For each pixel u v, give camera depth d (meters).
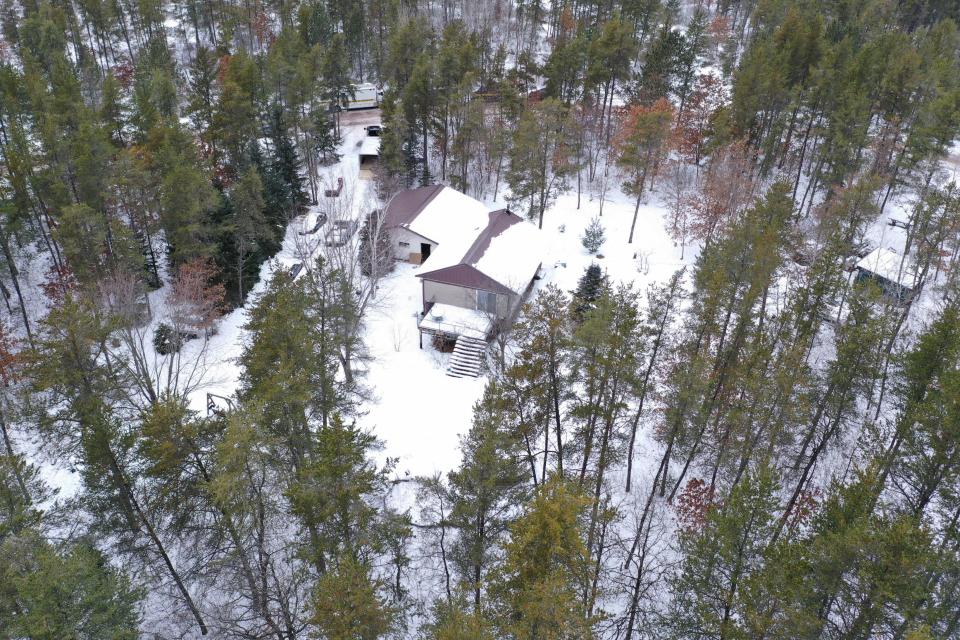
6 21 72.88
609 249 48.47
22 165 38.31
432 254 41.94
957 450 19.42
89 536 21.25
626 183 49.38
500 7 94.88
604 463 24.89
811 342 30.56
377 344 38.00
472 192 57.25
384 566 24.28
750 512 18.11
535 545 15.94
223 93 48.59
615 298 25.27
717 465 26.47
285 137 51.25
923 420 20.41
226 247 39.53
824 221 40.81
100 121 46.78
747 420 24.77
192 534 23.36
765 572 17.20
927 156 45.00
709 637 19.69
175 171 37.31
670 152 60.16
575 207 54.34
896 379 31.50
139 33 81.06
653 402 32.41
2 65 52.22
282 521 22.44
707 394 26.23
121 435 21.91
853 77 53.47
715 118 55.50
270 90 55.72
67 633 15.71
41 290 41.78
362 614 15.87
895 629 16.52
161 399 22.23
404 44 60.88
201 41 85.06
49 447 28.92
